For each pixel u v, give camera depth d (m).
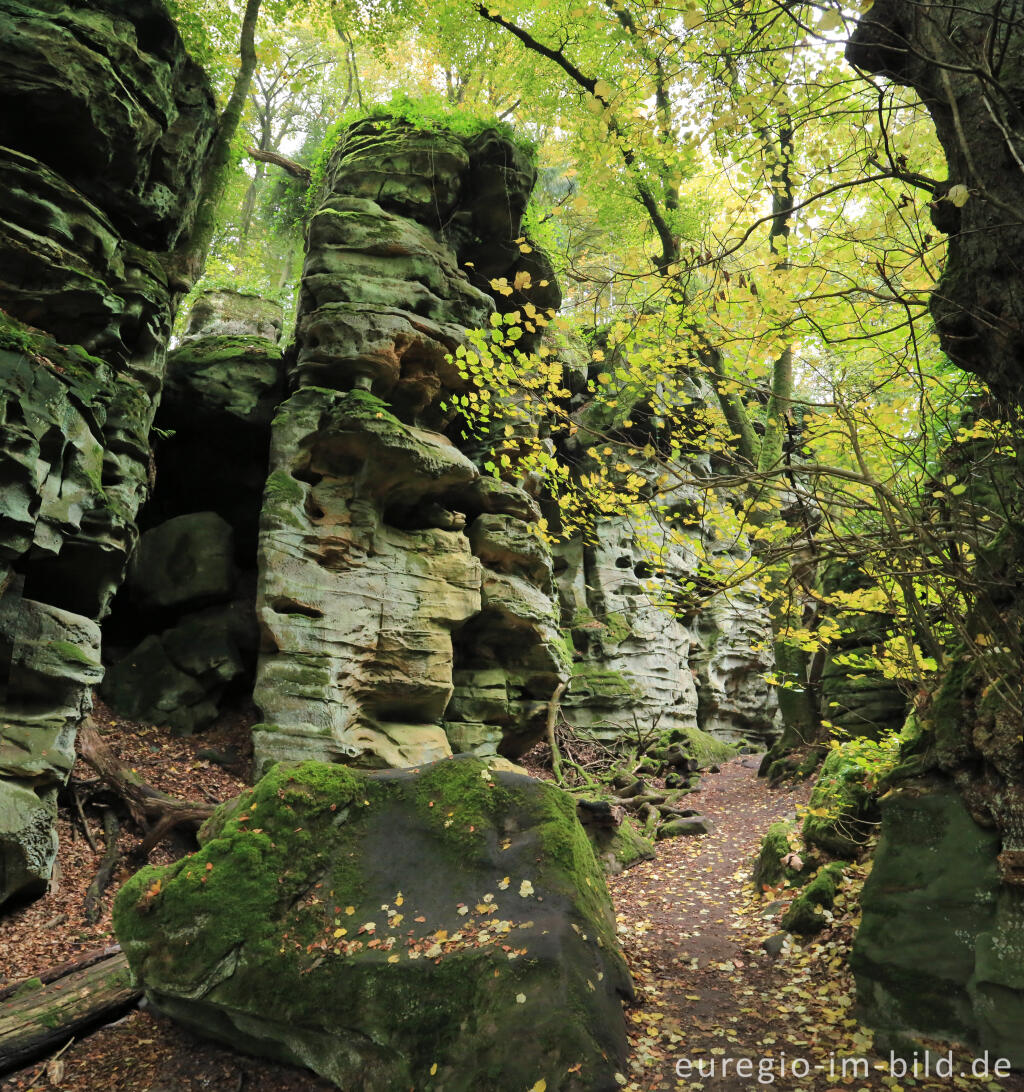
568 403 20.06
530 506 16.34
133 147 11.43
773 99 5.75
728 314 6.49
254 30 14.84
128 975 6.12
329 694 12.76
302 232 20.52
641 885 9.95
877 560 5.27
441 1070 4.53
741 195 6.58
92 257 10.89
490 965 4.87
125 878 9.52
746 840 11.77
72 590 10.37
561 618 20.70
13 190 10.02
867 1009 5.13
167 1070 5.25
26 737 8.77
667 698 21.66
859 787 7.95
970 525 4.79
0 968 7.34
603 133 7.11
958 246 4.97
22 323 9.65
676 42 5.97
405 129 16.27
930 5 3.98
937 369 7.64
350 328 14.20
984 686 5.11
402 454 13.73
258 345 16.16
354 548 13.67
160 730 12.81
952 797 5.30
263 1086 5.02
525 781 6.28
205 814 10.48
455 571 14.69
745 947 6.88
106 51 11.07
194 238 13.31
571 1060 4.41
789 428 5.92
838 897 6.83
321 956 5.15
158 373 12.05
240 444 15.58
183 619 14.16
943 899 5.07
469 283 16.16
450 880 5.58
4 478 8.31
